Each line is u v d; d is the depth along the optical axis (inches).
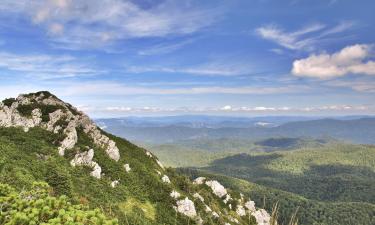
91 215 575.8
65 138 3356.3
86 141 3690.9
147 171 4010.8
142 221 2780.5
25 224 549.3
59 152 3161.9
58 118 3703.3
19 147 2881.4
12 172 2054.6
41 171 2444.6
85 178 2979.8
